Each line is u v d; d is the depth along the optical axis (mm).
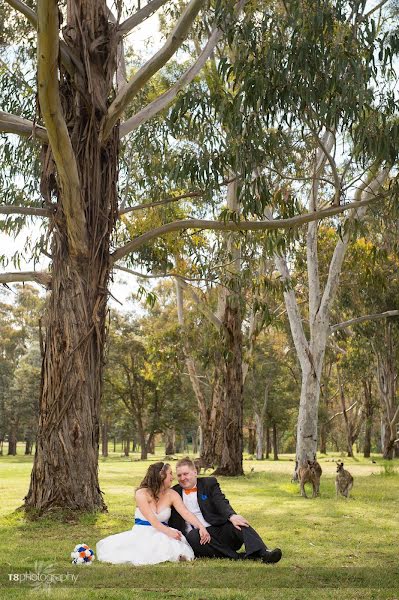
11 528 10602
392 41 12422
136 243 12984
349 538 9859
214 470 27875
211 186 13547
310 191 22156
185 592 5707
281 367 53844
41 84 10266
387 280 28203
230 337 25250
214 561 7406
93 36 12445
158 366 32375
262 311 17875
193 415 55500
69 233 12031
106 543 7566
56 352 11984
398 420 42594
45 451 11773
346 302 29656
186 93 13086
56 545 9031
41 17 9672
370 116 12867
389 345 39500
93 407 12062
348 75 12062
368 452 50969
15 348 62531
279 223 13516
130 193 19766
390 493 17578
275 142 12914
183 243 20875
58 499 11578
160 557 7367
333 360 47281
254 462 44750
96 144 12375
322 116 12156
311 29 11852
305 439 22000
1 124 12102
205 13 15375
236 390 25344
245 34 12156
